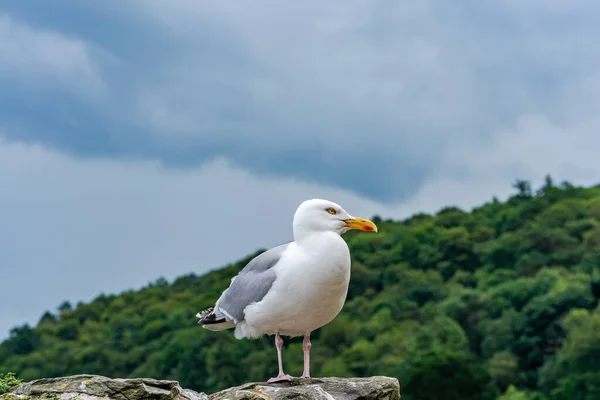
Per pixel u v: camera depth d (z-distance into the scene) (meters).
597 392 64.81
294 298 12.40
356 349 68.44
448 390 63.31
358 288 90.81
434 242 99.75
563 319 75.62
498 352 74.44
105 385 11.80
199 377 64.31
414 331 75.06
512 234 97.50
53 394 11.70
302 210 12.62
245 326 13.10
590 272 86.56
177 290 88.44
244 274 13.09
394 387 12.95
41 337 79.50
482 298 82.44
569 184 115.06
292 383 12.62
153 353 70.94
